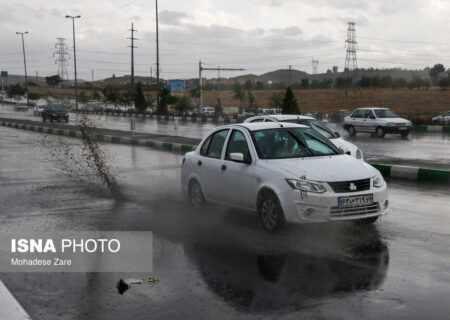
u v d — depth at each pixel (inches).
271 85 7426.2
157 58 2108.8
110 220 289.7
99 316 155.3
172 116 1920.5
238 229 258.4
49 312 160.1
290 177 237.8
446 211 298.2
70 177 477.7
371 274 184.9
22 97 5300.2
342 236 239.8
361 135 1032.2
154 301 165.6
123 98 2694.4
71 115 2162.9
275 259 205.8
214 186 291.0
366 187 238.7
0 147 818.2
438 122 1227.2
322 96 4463.6
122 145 860.0
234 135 288.8
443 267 191.6
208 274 190.5
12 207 335.6
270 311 153.6
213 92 6624.0
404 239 233.1
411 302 157.9
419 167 471.8
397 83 4982.8
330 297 163.5
